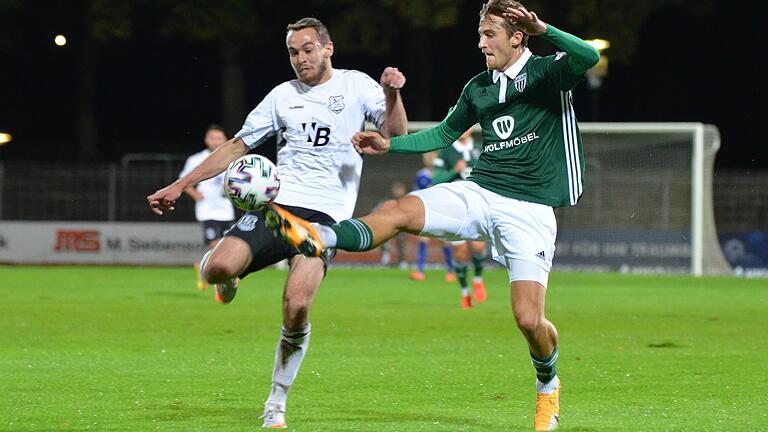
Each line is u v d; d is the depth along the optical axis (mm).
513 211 24109
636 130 93625
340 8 119750
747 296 67625
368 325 47781
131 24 115750
